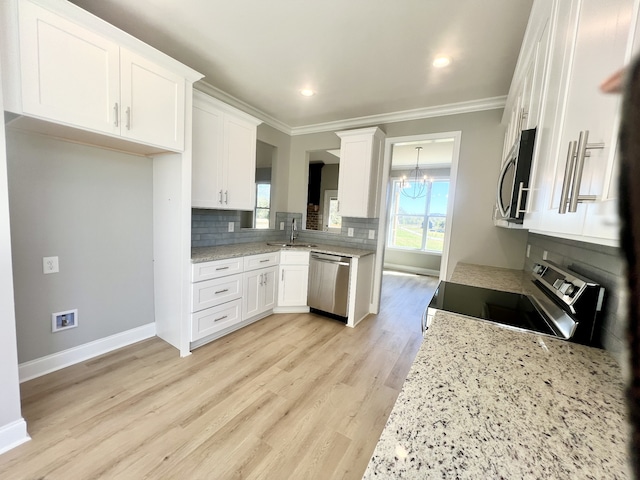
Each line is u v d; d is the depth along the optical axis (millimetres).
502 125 2898
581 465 550
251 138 3105
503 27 1819
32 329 1979
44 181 1961
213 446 1548
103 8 1814
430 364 920
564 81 919
